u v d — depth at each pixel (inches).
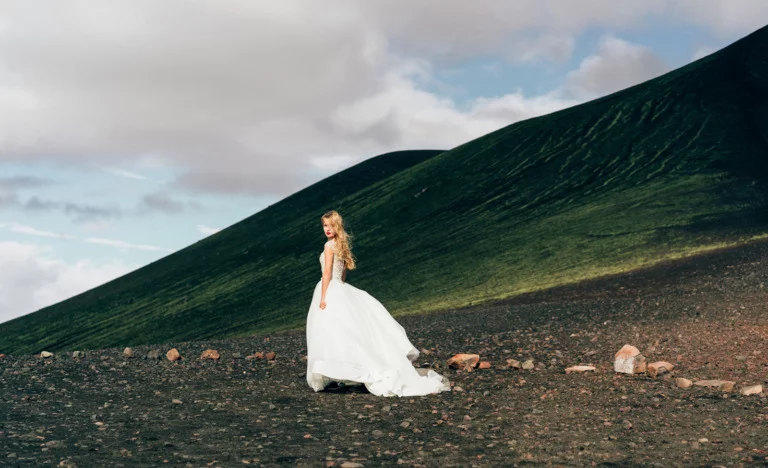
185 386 360.8
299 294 2564.0
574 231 2016.5
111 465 200.5
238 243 3720.5
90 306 3363.7
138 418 274.5
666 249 1584.6
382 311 363.6
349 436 243.9
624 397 309.4
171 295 3102.9
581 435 243.3
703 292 783.1
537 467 203.5
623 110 2972.4
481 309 1104.8
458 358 415.5
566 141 2923.2
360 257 2508.6
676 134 2578.7
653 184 2235.5
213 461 207.3
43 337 2999.5
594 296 1126.4
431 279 2031.3
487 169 2999.5
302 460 210.1
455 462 209.0
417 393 331.0
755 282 783.1
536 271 1760.6
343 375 330.0
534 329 629.3
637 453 218.1
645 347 457.7
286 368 435.8
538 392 330.0
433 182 3117.6
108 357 495.5
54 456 210.2
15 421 264.2
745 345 435.2
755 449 219.5
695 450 220.4
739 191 1962.4
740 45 3080.7
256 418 276.4
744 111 2576.3
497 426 259.6
